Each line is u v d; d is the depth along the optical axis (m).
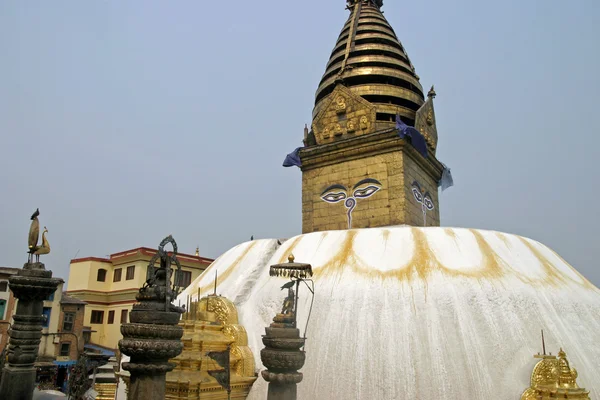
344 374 16.62
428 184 33.19
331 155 31.27
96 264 53.25
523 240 22.19
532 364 15.69
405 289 17.98
